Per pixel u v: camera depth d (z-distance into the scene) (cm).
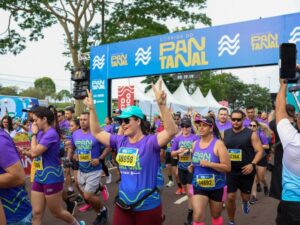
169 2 2170
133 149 378
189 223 656
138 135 384
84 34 2202
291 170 321
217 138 523
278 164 445
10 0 2069
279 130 325
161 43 1377
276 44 1121
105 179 1130
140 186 371
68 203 671
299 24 1081
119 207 380
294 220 318
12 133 1061
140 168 372
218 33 1236
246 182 614
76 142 642
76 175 685
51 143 501
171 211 764
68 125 1027
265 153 873
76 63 2244
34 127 517
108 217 700
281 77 337
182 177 753
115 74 1522
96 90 1588
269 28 1134
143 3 2170
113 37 2183
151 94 2573
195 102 2806
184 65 1316
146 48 1419
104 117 1559
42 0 2095
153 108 2395
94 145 630
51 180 508
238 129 613
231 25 1209
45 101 2391
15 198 308
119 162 387
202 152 510
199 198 504
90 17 2305
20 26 2195
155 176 378
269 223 680
